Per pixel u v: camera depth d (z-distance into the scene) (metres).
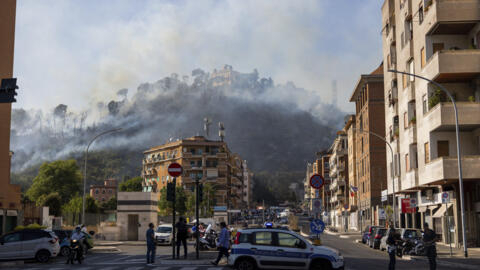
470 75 34.50
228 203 124.88
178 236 23.88
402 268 21.12
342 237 58.78
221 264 21.92
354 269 19.98
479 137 34.81
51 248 24.97
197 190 23.61
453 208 36.47
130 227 48.50
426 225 18.88
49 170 105.56
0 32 38.09
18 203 41.16
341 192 100.50
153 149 133.25
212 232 34.53
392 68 49.41
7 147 39.28
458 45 37.12
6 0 38.91
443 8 34.62
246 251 16.88
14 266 22.25
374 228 39.12
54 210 82.56
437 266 22.73
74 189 106.06
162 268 19.84
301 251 16.70
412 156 42.09
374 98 69.75
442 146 35.94
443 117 33.28
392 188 48.62
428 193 41.41
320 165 136.38
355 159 84.38
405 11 43.59
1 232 38.34
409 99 42.56
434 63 34.69
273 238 16.97
